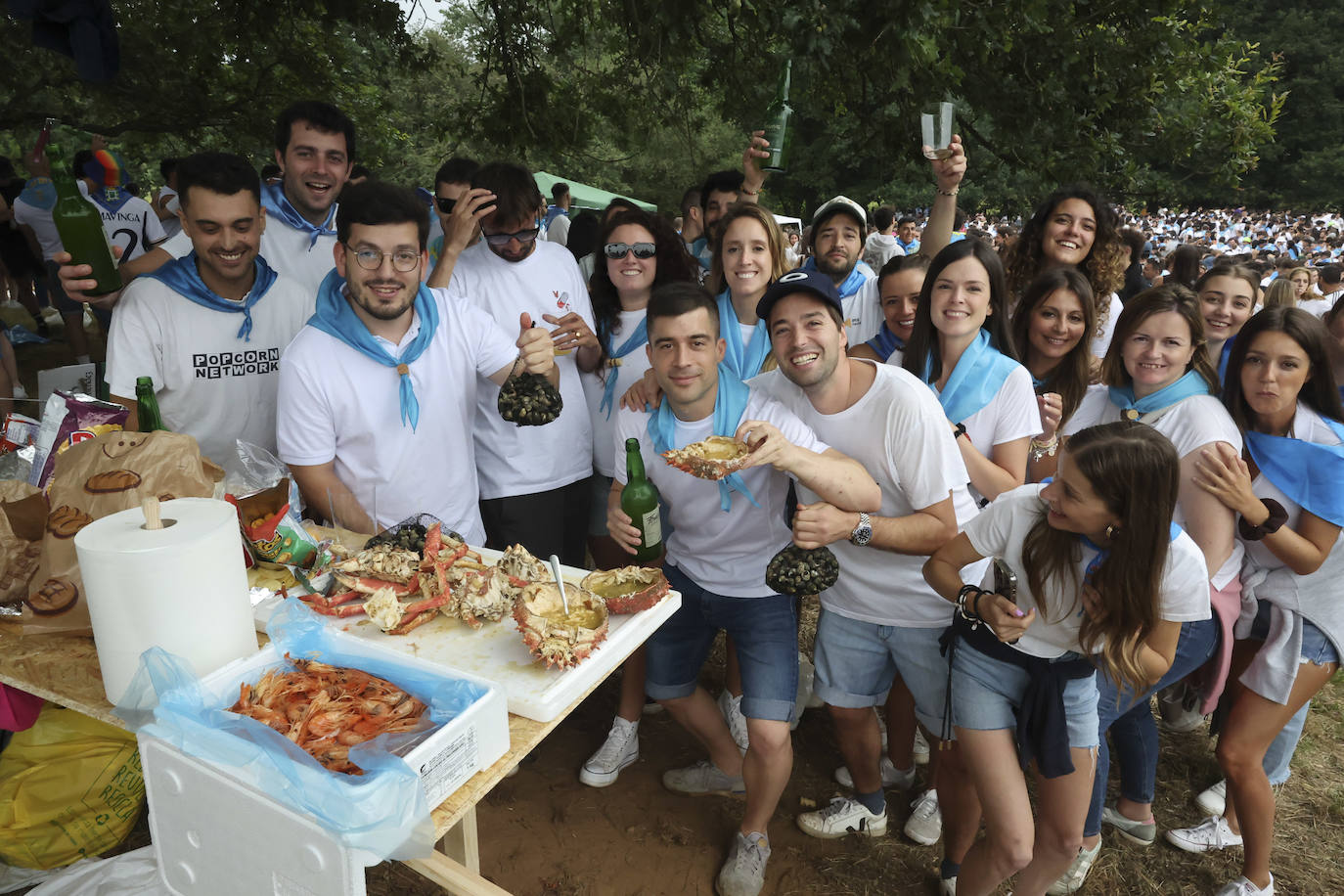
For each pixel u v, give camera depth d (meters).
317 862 1.25
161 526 1.57
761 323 3.28
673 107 6.76
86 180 5.71
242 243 2.64
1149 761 2.97
